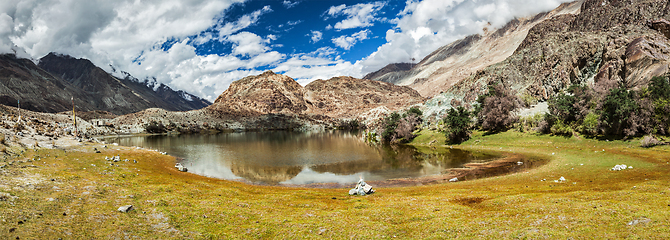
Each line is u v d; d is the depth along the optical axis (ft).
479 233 71.51
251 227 83.87
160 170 213.05
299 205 113.60
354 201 122.72
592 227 67.56
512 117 397.19
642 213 71.31
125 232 73.00
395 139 490.90
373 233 77.15
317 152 387.96
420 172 231.71
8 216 69.05
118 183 132.87
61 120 618.03
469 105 600.80
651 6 556.51
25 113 488.02
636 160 187.93
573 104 334.03
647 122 255.09
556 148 293.84
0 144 170.30
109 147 308.40
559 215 78.84
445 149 372.79
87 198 97.50
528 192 122.83
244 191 149.89
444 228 76.84
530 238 64.90
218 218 91.71
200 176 208.85
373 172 240.12
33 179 108.47
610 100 275.59
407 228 80.38
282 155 360.28
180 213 93.35
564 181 142.51
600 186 121.29
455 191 139.23
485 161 265.75
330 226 83.30
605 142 273.54
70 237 65.67
